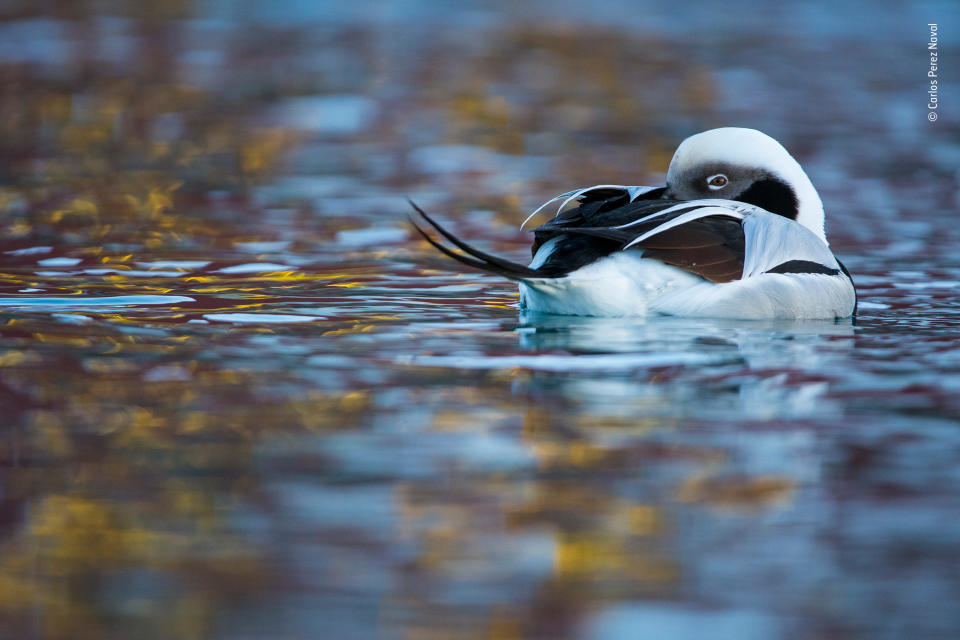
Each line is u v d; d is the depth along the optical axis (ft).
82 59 96.07
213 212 49.85
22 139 67.15
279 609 15.55
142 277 36.58
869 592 16.20
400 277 37.86
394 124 74.33
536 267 30.19
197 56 99.55
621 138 71.31
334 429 21.63
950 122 78.02
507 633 15.11
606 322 29.37
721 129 34.24
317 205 52.03
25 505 18.26
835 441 21.36
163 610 15.47
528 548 17.24
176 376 24.77
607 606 15.85
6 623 15.11
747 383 24.70
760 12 139.03
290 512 18.20
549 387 24.26
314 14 130.62
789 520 18.21
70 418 22.06
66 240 43.11
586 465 20.15
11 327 28.81
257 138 68.85
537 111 80.12
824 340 28.50
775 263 30.17
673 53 108.27
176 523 17.75
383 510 18.31
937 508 18.61
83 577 16.28
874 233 47.11
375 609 15.58
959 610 15.79
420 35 116.16
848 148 68.08
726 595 16.15
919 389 24.40
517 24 126.21
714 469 20.06
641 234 29.50
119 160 61.93
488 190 56.29
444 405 23.03
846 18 135.33
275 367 25.54
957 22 133.69
